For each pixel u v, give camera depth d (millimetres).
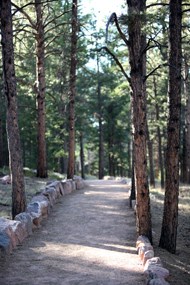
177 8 11258
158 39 14891
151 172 32250
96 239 11711
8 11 12297
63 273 8648
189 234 14328
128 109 46344
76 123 41594
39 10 22078
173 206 11641
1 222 10797
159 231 13859
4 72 12438
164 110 30188
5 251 9633
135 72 11375
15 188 12586
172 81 11359
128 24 11078
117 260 9664
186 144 29641
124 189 23984
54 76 31531
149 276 7953
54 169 44969
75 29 23094
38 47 22953
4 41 12312
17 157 12586
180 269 9922
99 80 41312
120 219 14609
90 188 24594
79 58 24703
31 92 26203
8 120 12516
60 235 12055
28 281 8109
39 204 13953
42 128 24125
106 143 55031
